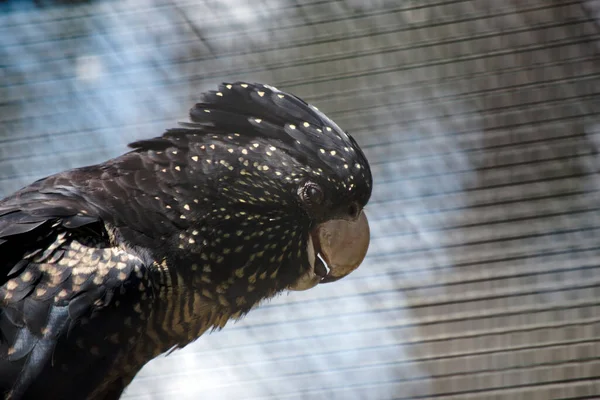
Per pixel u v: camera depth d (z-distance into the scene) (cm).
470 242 1063
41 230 777
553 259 1038
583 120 1081
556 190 1062
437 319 1045
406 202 1091
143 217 807
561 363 997
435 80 1123
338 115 1127
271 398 1063
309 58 1149
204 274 832
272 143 854
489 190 1080
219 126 855
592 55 1099
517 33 1123
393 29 1144
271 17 1164
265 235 848
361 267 1078
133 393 1095
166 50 1167
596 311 1009
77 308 755
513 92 1106
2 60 1173
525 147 1087
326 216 872
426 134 1109
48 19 1188
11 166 1143
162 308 820
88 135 1149
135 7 1180
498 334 1021
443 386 1016
